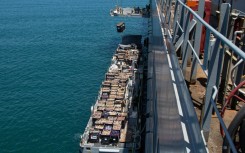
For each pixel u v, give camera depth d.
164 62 6.41
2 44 76.56
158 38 8.35
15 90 48.69
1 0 178.25
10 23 105.75
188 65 9.04
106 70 57.53
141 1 156.88
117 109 35.19
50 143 33.81
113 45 73.69
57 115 40.06
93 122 32.41
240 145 4.37
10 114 40.41
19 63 61.91
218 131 5.72
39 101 44.72
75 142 33.97
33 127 37.03
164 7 16.55
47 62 62.41
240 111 4.27
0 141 34.12
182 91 5.82
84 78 54.00
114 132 29.50
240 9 10.91
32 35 86.56
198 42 7.34
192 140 4.72
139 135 29.30
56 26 98.94
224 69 7.25
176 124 4.28
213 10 14.26
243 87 6.84
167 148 3.96
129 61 53.69
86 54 67.00
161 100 4.74
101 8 137.75
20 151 32.69
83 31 90.38
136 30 89.62
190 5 10.44
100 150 28.05
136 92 39.06
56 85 50.91
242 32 7.29
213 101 4.28
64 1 170.12
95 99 45.25
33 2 169.50
